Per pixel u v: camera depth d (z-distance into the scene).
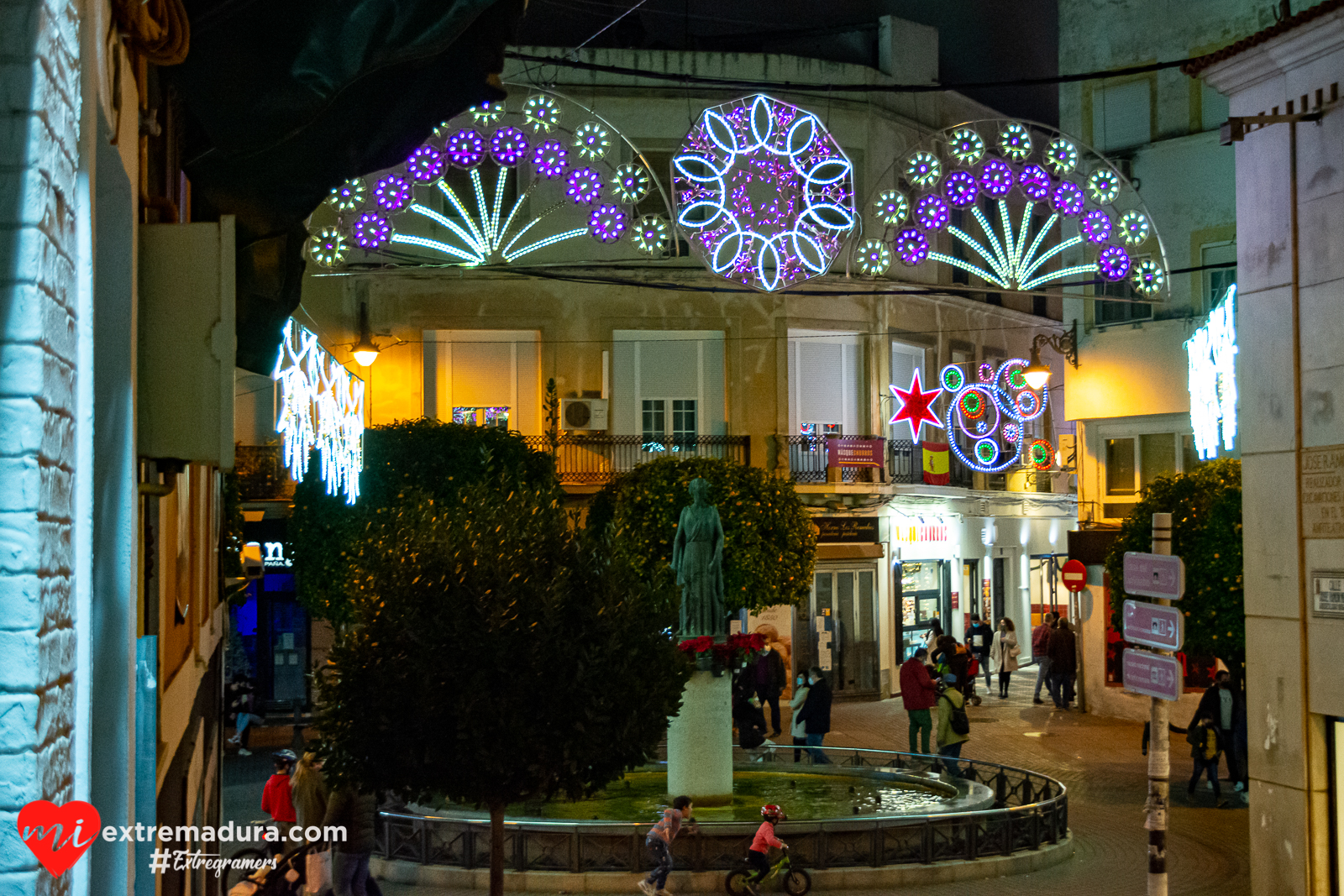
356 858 11.29
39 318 2.60
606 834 13.49
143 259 4.38
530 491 10.06
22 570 2.56
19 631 2.55
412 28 4.64
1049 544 41.03
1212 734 18.81
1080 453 29.58
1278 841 12.23
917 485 33.09
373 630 9.24
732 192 23.36
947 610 35.16
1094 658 28.14
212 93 4.55
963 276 35.50
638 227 24.52
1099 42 29.28
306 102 4.56
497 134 24.39
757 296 31.53
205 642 9.23
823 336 32.16
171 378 4.37
